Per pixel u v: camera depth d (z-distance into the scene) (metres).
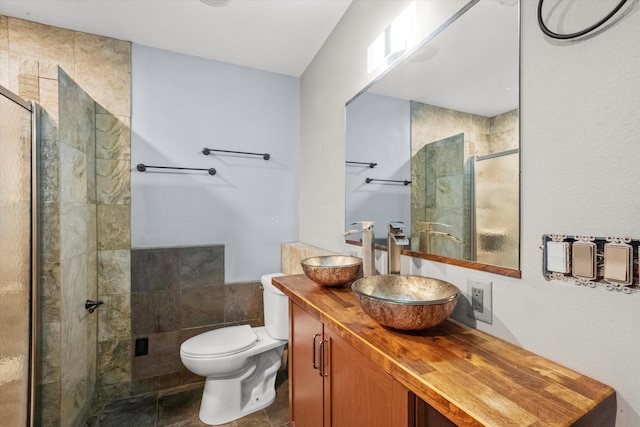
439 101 1.10
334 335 1.05
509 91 0.85
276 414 1.87
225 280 2.33
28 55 1.80
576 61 0.70
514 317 0.84
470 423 0.53
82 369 1.78
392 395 0.76
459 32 1.01
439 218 1.11
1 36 1.75
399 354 0.76
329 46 2.01
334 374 1.05
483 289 0.93
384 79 1.41
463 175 1.01
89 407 1.86
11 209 1.35
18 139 1.38
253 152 2.43
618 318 0.63
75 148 1.72
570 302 0.71
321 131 2.13
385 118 1.41
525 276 0.81
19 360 1.41
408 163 1.27
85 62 1.94
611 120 0.64
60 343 1.54
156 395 2.04
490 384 0.64
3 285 1.32
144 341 2.07
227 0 1.68
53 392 1.52
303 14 1.81
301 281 1.51
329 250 2.00
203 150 2.26
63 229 1.57
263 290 2.33
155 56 2.14
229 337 1.93
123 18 1.83
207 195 2.29
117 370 2.01
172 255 2.14
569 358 0.71
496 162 0.89
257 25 1.91
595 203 0.67
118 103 2.03
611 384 0.64
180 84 2.21
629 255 0.61
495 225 0.90
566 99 0.72
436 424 0.71
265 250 2.46
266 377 2.01
